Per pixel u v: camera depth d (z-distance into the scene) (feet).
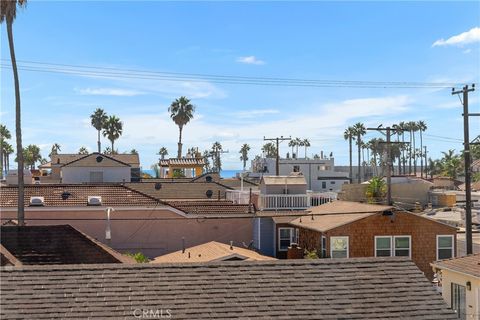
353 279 43.04
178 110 297.74
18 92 91.20
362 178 430.61
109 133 311.47
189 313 38.14
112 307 38.40
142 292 40.14
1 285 39.86
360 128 424.87
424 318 39.24
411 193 240.12
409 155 467.93
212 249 86.89
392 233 92.89
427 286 42.75
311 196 129.49
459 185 319.06
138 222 102.68
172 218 102.63
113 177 188.24
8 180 155.22
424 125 471.62
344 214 98.63
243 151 544.62
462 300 70.54
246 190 137.80
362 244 91.71
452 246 94.84
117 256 65.98
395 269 44.65
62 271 41.83
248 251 89.04
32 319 36.70
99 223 101.19
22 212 89.35
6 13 87.81
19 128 91.25
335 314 38.99
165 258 88.33
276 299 40.11
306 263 44.83
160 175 262.47
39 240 61.98
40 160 394.11
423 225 94.12
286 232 105.91
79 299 38.96
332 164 320.09
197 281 41.81
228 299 39.86
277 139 195.31
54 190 105.70
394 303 40.50
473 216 173.68
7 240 60.95
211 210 108.58
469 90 92.58
